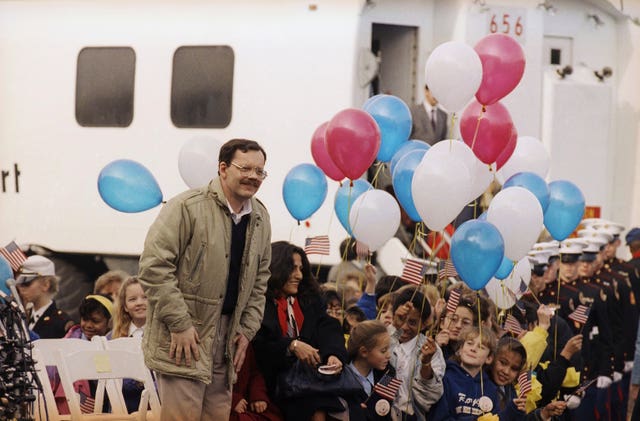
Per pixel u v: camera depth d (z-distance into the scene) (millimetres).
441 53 11242
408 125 12484
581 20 17922
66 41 16922
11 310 8406
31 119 17062
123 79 16594
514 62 11438
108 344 11078
